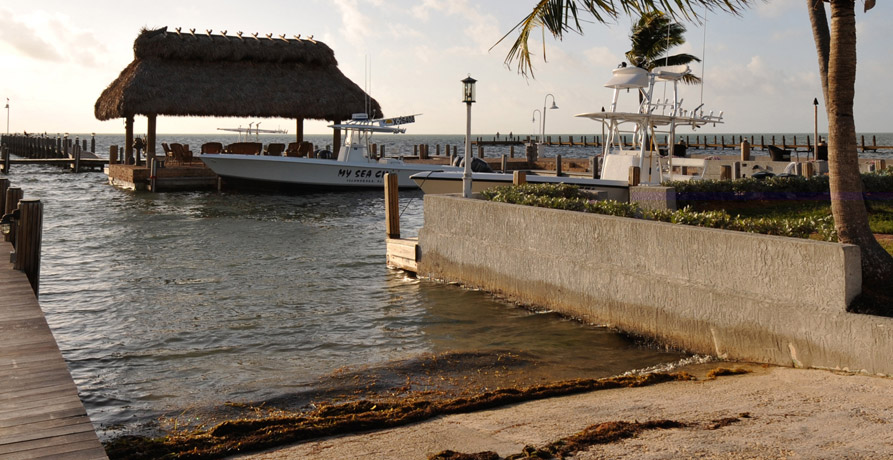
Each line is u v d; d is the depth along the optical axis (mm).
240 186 30141
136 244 16484
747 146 25453
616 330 8617
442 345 8188
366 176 29922
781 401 5250
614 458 4027
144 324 9219
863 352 5938
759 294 6910
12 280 7988
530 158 39344
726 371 6512
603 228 8852
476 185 20188
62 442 3916
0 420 4219
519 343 8219
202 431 5387
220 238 17547
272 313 9805
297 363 7496
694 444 4215
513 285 10398
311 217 22438
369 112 33500
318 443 4688
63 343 8328
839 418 4676
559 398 5840
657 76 18922
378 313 9805
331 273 12914
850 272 6191
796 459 3889
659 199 13523
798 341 6484
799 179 15062
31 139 65438
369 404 5641
